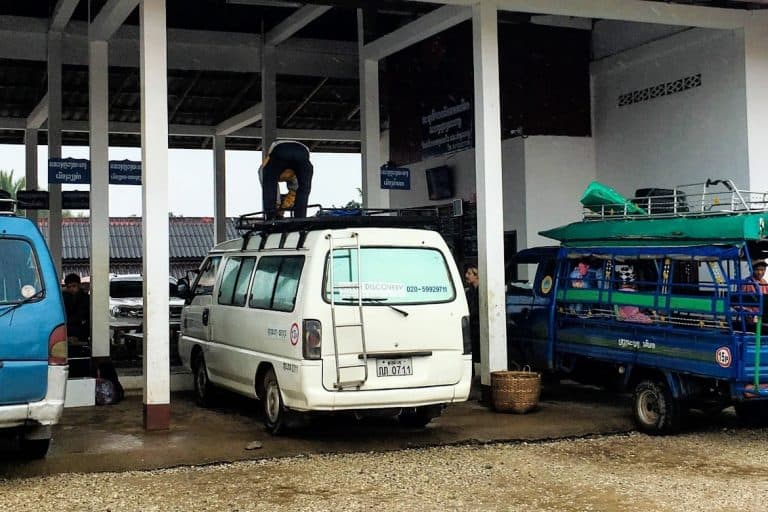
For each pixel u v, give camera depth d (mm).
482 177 10477
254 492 6707
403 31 13062
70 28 15227
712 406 8852
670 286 8617
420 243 8289
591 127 14305
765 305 8578
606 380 10156
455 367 8172
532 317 10648
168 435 8523
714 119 12117
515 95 13758
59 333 6973
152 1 8875
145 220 8750
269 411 8562
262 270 9062
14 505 6348
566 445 8438
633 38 13477
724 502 6391
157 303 8766
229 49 16109
